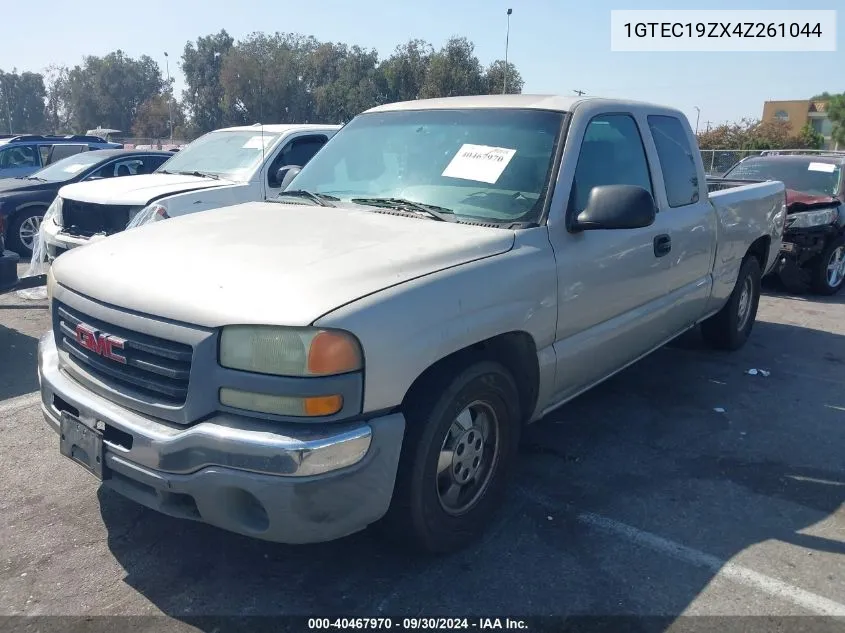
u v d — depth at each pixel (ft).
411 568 10.13
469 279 9.71
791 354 20.67
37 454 13.38
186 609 9.23
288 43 179.93
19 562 10.11
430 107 13.99
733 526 11.41
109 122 245.04
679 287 15.62
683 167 15.85
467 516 10.52
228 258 9.56
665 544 10.85
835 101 175.63
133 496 9.11
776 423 15.55
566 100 13.08
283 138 26.61
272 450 7.97
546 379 11.59
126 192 23.90
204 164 27.50
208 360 8.36
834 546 10.92
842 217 28.50
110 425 9.04
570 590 9.75
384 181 12.96
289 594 9.56
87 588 9.59
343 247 9.90
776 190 20.89
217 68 191.31
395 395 8.67
